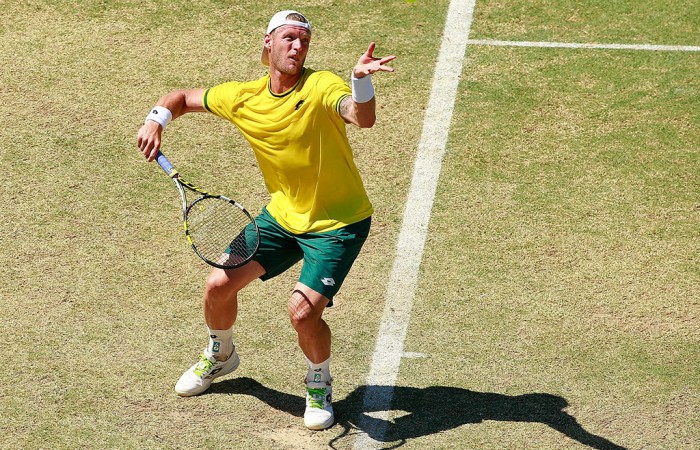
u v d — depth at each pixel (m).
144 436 19.61
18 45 34.41
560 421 20.00
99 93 31.88
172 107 20.06
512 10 35.78
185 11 36.06
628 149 29.14
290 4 36.28
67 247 25.61
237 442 19.50
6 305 23.47
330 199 19.06
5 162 28.84
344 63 32.78
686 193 27.36
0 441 19.34
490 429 19.84
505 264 24.95
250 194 27.56
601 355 21.94
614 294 23.86
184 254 25.45
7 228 26.25
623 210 26.81
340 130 18.58
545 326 22.84
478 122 30.41
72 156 29.14
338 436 19.72
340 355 22.08
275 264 19.84
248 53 33.62
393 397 20.81
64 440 19.44
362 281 24.50
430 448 19.34
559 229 26.14
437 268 24.88
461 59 33.22
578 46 33.78
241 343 22.47
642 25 34.78
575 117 30.53
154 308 23.52
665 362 21.67
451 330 22.81
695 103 30.94
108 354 21.98
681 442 19.44
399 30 34.72
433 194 27.55
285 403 20.67
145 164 28.91
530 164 28.66
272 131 18.75
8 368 21.44
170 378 21.31
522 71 32.62
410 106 31.11
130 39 34.59
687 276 24.41
